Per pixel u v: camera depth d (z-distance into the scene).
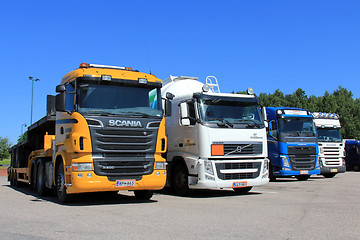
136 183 9.65
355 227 6.52
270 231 6.20
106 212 8.37
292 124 18.23
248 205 9.45
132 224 6.85
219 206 9.30
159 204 9.81
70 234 6.00
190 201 10.49
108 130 9.36
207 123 11.54
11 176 18.17
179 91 13.27
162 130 10.12
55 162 10.67
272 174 18.19
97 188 9.23
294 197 11.23
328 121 21.89
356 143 32.53
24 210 8.77
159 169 9.99
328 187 14.74
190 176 11.77
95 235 5.93
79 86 9.55
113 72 9.98
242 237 5.76
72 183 9.20
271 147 18.30
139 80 10.13
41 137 13.41
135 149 9.65
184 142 12.28
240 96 12.34
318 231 6.19
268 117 18.58
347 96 87.88
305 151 18.19
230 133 11.73
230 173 11.66
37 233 6.09
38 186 12.77
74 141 9.23
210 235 5.90
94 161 9.23
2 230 6.34
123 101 9.88
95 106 9.55
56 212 8.41
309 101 72.25
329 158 21.39
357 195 11.71
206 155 11.39
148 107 10.14
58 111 10.49
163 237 5.77
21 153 16.48
